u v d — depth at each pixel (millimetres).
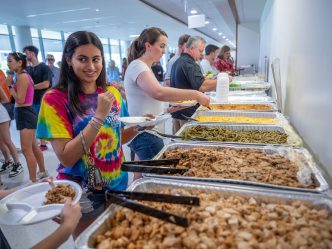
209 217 712
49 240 754
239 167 1059
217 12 7766
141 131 1579
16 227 1983
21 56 2631
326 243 604
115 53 14695
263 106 2295
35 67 3422
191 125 1747
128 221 744
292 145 1254
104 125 1186
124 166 1023
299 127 1739
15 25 8281
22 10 6027
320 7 1243
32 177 2764
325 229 654
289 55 2211
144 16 7539
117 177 1254
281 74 2730
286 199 797
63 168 1187
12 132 4938
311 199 778
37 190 1059
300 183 908
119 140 1291
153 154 1728
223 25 10805
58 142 1051
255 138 1463
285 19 2514
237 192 843
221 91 2453
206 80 2580
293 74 2000
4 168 3109
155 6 6641
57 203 935
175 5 6602
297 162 1053
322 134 1184
